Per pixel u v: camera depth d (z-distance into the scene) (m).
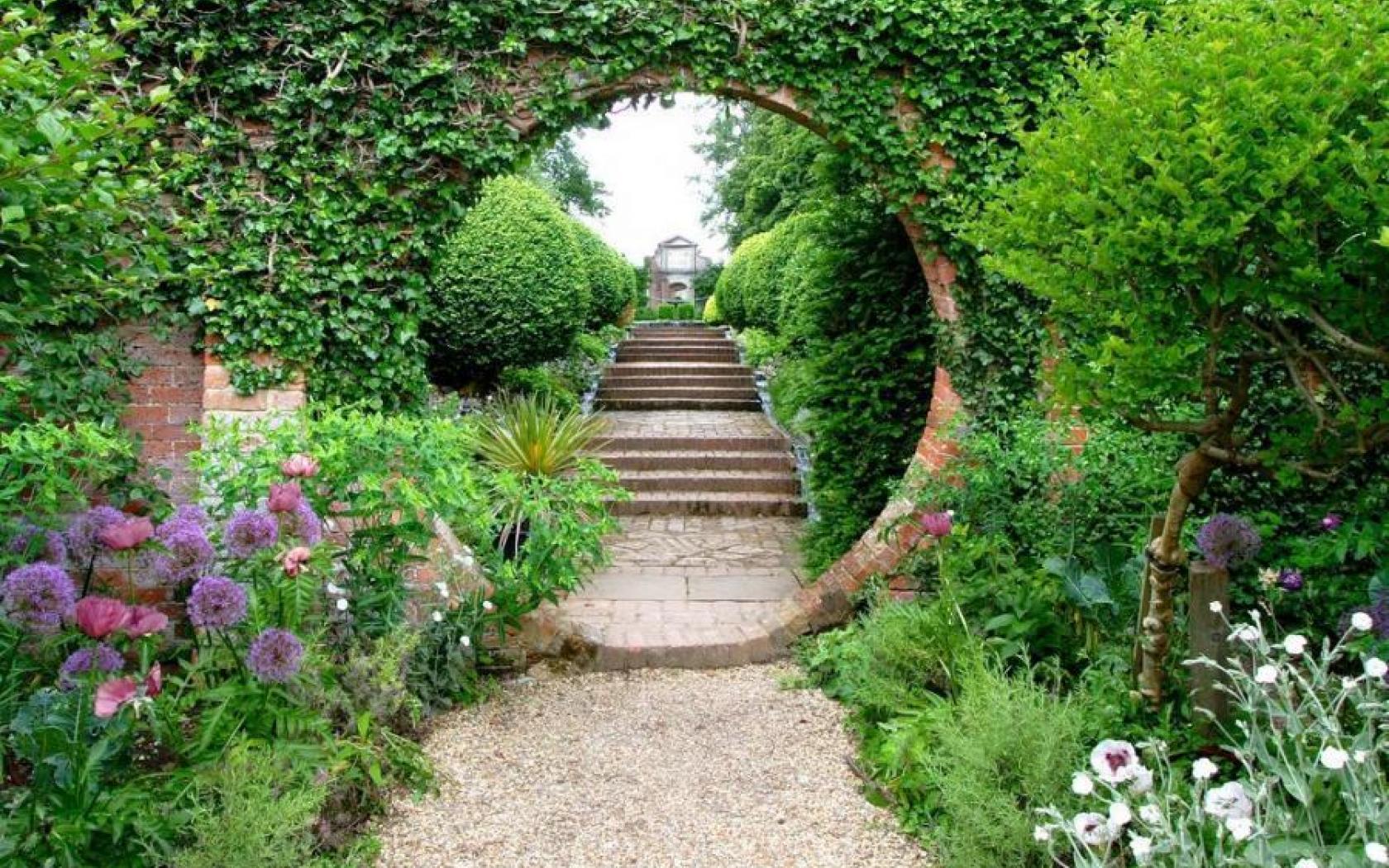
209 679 2.92
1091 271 2.54
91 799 2.22
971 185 4.23
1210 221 2.27
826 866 2.65
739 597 5.57
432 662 3.78
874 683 3.41
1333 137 2.23
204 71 3.90
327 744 2.74
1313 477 2.58
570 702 3.91
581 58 4.07
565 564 4.09
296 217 3.97
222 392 3.99
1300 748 1.99
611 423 10.05
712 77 4.13
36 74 2.40
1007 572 3.73
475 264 9.18
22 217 2.27
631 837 2.81
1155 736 2.69
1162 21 2.76
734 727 3.65
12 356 3.73
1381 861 1.57
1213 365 2.48
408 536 3.60
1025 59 4.21
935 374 4.90
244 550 2.71
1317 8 2.37
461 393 9.58
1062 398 2.68
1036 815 2.40
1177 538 2.80
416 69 3.98
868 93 4.22
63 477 3.37
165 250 3.76
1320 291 2.29
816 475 5.68
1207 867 1.91
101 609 2.14
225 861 2.20
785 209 17.48
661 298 29.84
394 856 2.69
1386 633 2.63
